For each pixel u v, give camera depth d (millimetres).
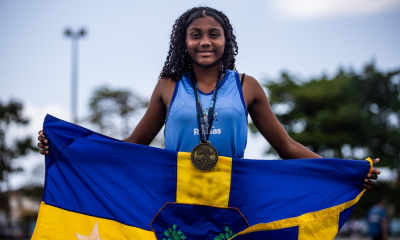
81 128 3367
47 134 3369
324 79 46875
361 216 40812
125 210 3146
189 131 3082
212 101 3088
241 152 3154
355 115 42625
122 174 3227
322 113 43000
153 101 3305
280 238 3088
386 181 42312
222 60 3221
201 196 3080
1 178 29281
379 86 47312
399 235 31656
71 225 3199
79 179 3289
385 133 43656
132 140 3418
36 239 3170
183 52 3236
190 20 3133
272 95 45469
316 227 3152
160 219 3088
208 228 3055
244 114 3105
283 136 3346
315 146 43281
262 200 3117
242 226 3068
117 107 31422
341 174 3262
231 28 3361
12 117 29609
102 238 3133
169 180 3133
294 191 3182
